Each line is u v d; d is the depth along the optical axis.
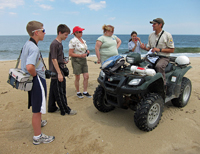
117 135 3.04
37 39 2.55
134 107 3.32
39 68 2.60
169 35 3.97
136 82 2.84
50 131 3.18
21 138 2.99
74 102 4.53
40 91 2.58
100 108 3.74
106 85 3.18
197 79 6.41
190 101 4.48
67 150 2.65
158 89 3.21
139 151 2.62
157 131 3.14
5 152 2.62
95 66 9.52
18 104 4.38
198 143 2.77
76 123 3.45
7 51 22.25
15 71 2.52
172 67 4.02
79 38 4.42
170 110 3.98
